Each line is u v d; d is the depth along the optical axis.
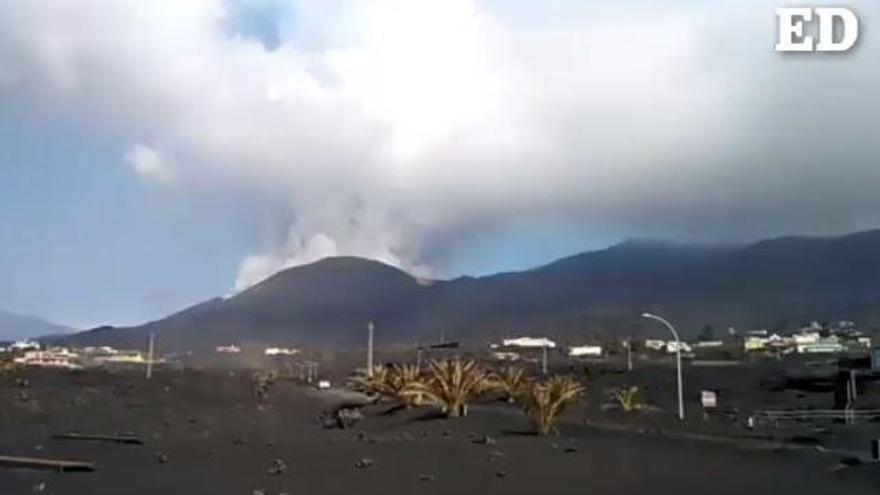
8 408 57.72
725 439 48.00
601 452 39.62
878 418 65.94
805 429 56.22
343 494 26.23
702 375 120.94
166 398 75.69
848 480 31.12
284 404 77.38
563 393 52.84
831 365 131.50
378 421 60.66
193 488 27.20
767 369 128.62
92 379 97.38
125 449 39.81
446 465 33.72
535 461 35.62
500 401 76.44
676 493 27.67
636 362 159.12
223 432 50.69
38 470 31.84
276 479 29.41
